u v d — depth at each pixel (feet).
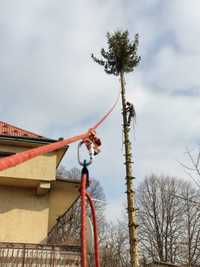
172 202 129.70
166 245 124.88
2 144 54.49
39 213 54.54
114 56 58.95
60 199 58.80
